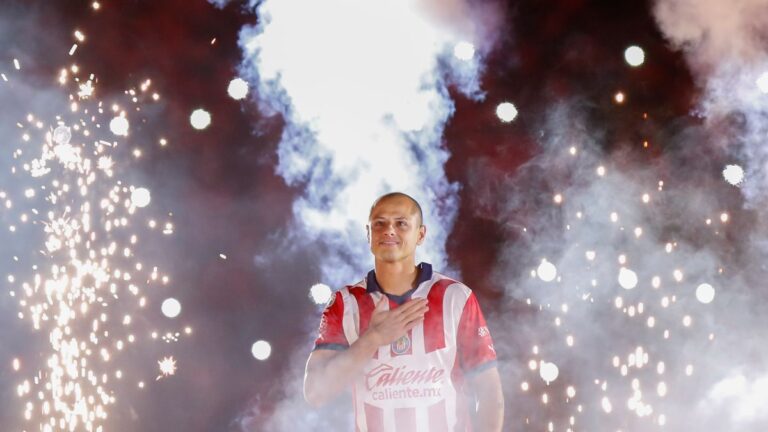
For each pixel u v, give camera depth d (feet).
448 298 8.90
